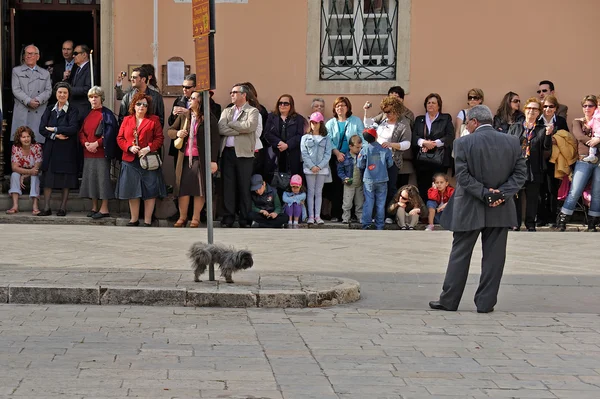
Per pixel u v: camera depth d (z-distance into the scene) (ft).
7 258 31.99
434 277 30.99
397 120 43.57
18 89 44.60
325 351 21.26
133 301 26.22
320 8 46.19
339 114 44.32
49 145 42.50
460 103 46.03
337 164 43.73
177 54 45.96
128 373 18.81
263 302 26.43
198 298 26.25
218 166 42.32
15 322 23.59
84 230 40.01
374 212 43.27
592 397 17.87
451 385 18.53
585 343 22.72
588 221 43.42
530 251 36.47
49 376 18.45
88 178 42.50
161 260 32.17
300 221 43.37
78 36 48.96
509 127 43.50
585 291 30.01
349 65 46.62
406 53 45.93
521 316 26.08
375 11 46.44
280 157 43.78
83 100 44.65
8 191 44.96
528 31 45.91
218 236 38.83
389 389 18.11
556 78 45.93
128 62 45.93
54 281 27.02
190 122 41.52
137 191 41.73
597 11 45.70
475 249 37.37
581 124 43.21
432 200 43.27
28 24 48.44
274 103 46.26
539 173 42.52
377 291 29.32
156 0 45.75
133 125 41.70
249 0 45.96
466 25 45.93
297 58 46.19
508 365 20.31
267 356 20.63
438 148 43.62
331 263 32.89
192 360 20.07
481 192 25.64
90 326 23.27
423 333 23.53
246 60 46.16
